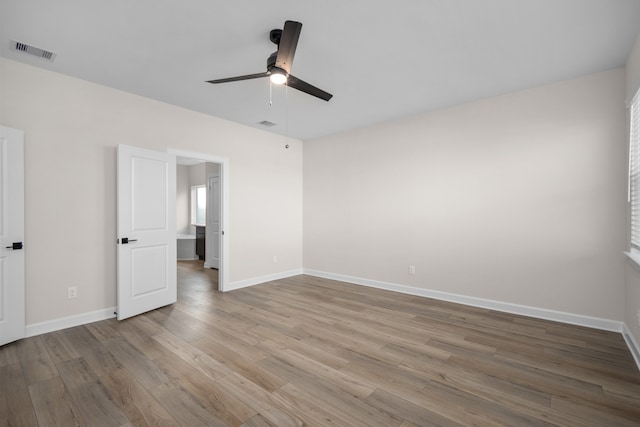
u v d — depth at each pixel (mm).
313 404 1846
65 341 2707
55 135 2975
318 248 5480
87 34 2365
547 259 3289
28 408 1798
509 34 2365
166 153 3738
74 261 3084
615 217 2941
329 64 2842
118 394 1936
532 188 3369
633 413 1756
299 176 5676
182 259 7543
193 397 1909
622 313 2912
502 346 2629
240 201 4695
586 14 2121
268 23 2230
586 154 3076
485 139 3670
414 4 2023
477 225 3742
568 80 3160
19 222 2695
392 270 4516
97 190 3238
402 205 4402
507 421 1693
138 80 3170
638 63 2383
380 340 2758
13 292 2658
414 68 2922
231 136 4551
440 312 3523
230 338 2793
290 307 3713
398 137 4445
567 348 2584
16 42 2471
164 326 3078
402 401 1876
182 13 2117
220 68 2918
